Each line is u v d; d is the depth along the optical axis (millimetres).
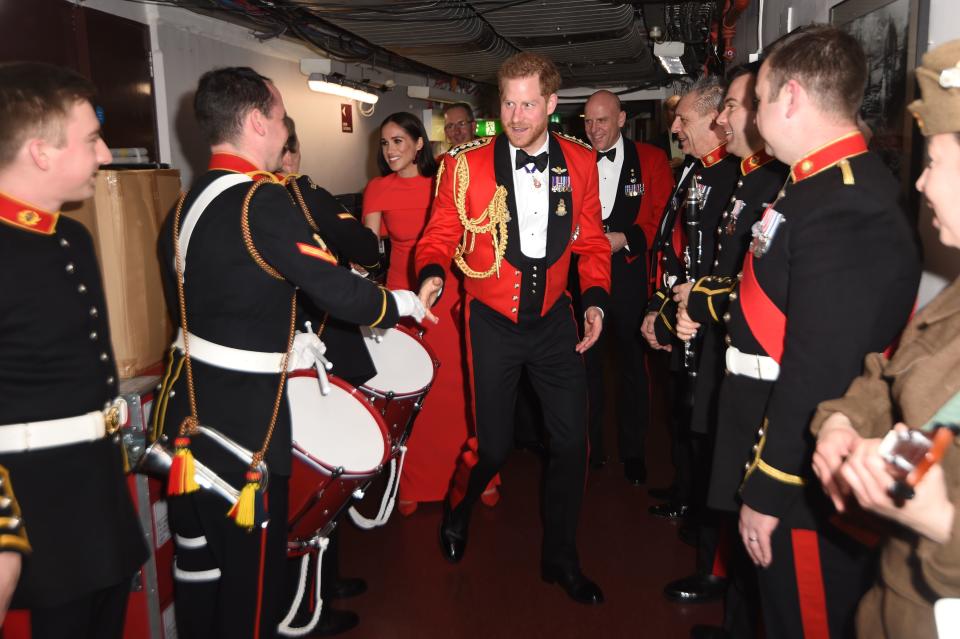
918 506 856
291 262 1608
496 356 2398
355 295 1681
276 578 1728
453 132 4730
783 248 1438
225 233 1604
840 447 1087
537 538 2889
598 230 2488
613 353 5898
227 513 1632
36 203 1360
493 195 2311
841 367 1319
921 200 1678
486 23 5273
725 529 2406
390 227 3051
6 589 1153
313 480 1775
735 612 1990
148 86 4230
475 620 2367
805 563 1487
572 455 2422
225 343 1641
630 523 3012
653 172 3541
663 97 9086
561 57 6340
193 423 1616
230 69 1710
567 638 2270
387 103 8141
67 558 1370
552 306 2410
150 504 1943
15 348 1315
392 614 2406
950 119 967
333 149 6809
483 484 2596
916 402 1000
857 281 1306
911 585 1013
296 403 1809
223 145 1703
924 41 1646
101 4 3789
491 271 2350
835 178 1371
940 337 1037
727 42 4520
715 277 1922
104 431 1464
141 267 2008
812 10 2604
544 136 2322
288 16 4730
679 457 2973
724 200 2291
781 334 1492
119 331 1974
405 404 2250
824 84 1383
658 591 2518
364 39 5359
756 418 1564
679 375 2758
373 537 2924
